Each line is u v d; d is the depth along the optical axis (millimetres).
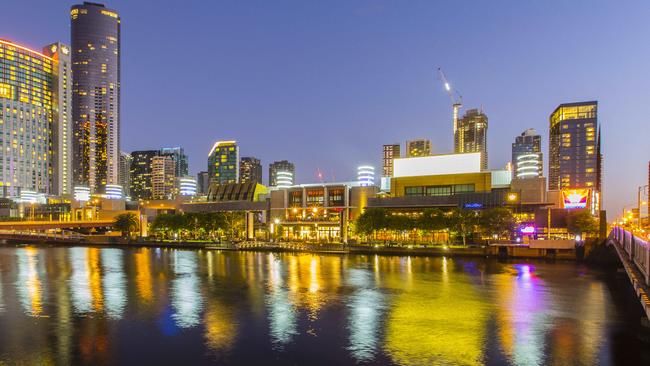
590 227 145750
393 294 76250
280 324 57625
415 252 139875
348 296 74688
